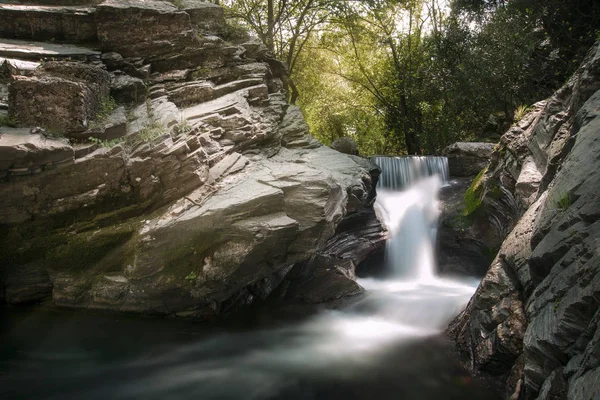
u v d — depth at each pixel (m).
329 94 23.83
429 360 6.82
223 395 5.98
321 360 6.96
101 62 9.68
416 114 20.89
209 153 8.62
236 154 9.08
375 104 23.06
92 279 7.89
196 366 6.75
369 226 11.91
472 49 15.81
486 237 10.68
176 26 10.96
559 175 5.59
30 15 10.17
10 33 10.20
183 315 8.10
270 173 8.58
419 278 12.20
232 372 6.60
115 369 6.59
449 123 18.48
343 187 9.19
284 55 21.03
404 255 12.28
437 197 13.12
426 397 5.88
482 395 5.77
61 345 7.13
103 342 7.31
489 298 6.37
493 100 15.79
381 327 8.20
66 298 7.94
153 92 10.20
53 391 5.97
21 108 7.54
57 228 7.75
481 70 15.05
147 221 7.68
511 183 9.13
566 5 13.32
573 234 4.58
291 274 9.88
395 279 12.10
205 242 7.41
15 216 7.44
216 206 7.39
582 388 3.51
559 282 4.51
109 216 7.79
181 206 7.64
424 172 14.40
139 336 7.54
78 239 7.68
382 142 24.78
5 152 6.70
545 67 14.13
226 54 11.74
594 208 4.50
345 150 15.76
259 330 8.03
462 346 6.91
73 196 7.61
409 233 12.52
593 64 6.78
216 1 16.52
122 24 10.36
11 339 7.18
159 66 11.02
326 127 25.36
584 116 6.07
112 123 8.10
